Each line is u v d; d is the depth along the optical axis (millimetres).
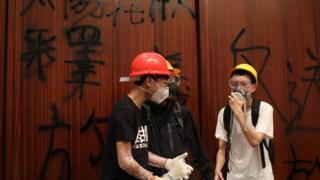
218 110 2479
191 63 2482
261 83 2562
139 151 1615
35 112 2256
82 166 2285
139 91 1709
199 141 2102
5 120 2221
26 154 2225
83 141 2299
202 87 2471
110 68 2363
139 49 2412
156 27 2449
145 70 1700
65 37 2326
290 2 2658
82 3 2355
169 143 1892
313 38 2664
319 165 2594
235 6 2572
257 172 1987
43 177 2232
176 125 1957
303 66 2633
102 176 1667
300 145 2582
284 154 2555
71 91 2309
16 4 2285
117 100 2354
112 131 1640
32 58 2277
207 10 2520
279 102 2574
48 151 2252
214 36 2521
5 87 2240
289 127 2578
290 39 2633
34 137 2242
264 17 2609
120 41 2391
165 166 1709
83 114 2311
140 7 2438
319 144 2607
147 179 1561
